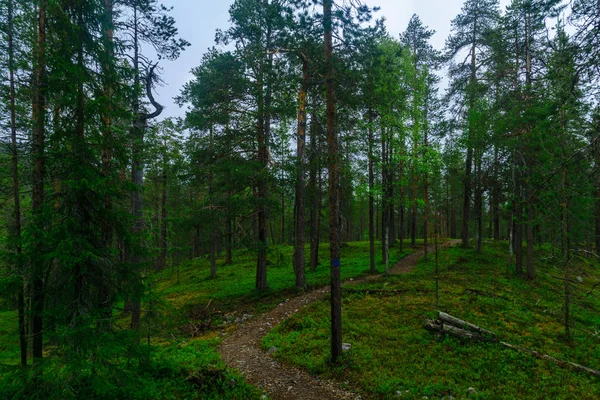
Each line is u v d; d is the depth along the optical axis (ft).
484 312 45.32
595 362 33.27
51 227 20.65
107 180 22.03
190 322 46.78
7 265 19.97
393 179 67.62
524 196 62.90
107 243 23.91
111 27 25.49
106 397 21.04
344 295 52.95
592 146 23.30
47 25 22.08
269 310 50.49
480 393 26.48
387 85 57.57
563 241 41.04
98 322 21.18
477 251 84.79
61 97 21.20
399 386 27.48
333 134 32.07
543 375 29.89
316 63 35.06
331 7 29.55
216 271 90.74
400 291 53.98
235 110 55.83
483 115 59.67
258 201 52.54
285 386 28.27
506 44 59.98
